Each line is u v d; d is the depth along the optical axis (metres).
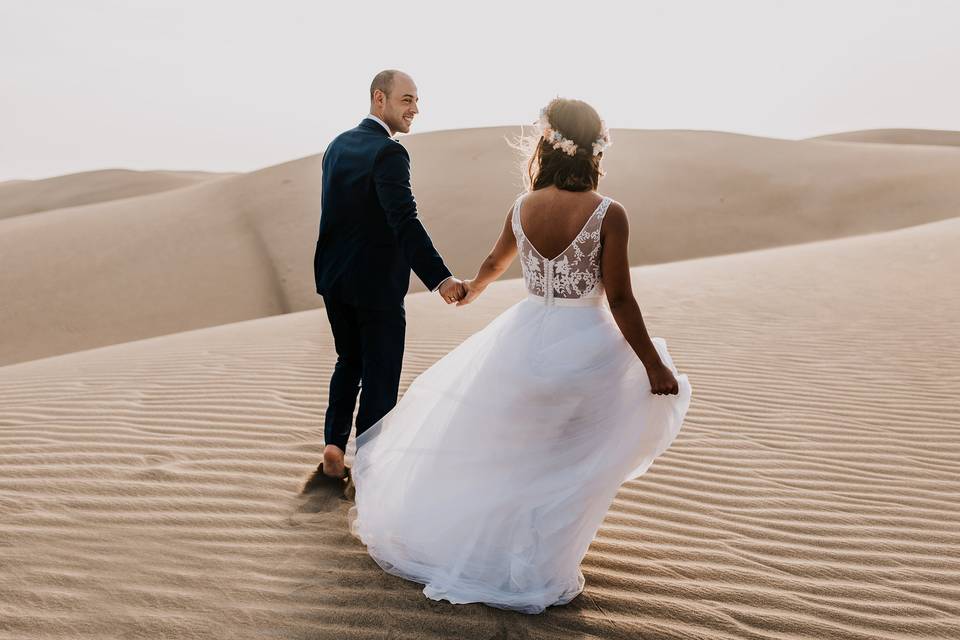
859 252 13.27
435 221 26.33
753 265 12.95
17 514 3.40
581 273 2.97
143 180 67.19
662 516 3.72
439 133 36.19
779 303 9.52
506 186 28.58
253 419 4.89
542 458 2.95
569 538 2.87
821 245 16.30
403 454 3.19
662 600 2.97
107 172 71.12
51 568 2.94
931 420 5.34
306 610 2.77
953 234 14.08
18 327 19.98
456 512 2.98
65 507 3.50
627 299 2.91
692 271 12.85
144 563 3.02
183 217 27.69
